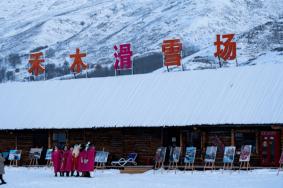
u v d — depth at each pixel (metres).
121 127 34.94
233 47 39.28
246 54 173.38
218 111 33.19
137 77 40.00
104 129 36.53
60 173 30.09
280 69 35.66
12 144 40.28
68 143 38.31
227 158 30.61
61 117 38.16
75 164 29.45
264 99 32.97
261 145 32.53
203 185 22.61
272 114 31.45
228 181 24.41
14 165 39.16
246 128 33.00
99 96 39.12
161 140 35.25
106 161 34.81
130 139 36.31
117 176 29.38
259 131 32.62
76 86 41.56
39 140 39.62
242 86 34.94
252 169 31.42
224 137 33.47
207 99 34.72
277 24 198.62
